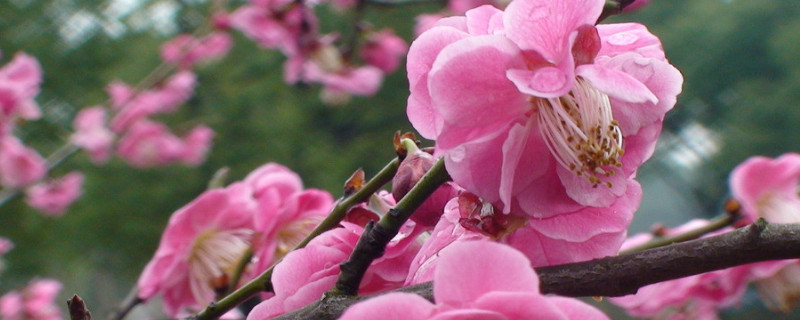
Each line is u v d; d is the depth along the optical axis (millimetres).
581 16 286
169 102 1117
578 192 290
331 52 887
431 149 309
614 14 297
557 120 289
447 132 284
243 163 2324
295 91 2521
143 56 2205
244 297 319
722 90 4305
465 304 260
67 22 2217
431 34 289
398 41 906
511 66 285
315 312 290
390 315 258
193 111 2393
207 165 2270
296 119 2428
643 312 440
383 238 289
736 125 4012
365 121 2670
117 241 1995
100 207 1973
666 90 291
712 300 422
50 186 1099
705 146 4316
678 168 4359
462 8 826
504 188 284
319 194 361
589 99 291
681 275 284
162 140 1160
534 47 285
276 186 388
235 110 2381
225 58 2477
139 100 1108
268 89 2445
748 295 1790
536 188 291
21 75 816
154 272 392
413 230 302
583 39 287
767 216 417
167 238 390
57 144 1911
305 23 875
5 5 2152
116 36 2328
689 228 425
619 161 294
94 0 2260
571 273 285
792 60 4078
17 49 2115
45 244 1866
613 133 290
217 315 319
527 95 288
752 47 4273
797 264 406
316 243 309
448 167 286
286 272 305
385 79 2699
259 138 2357
